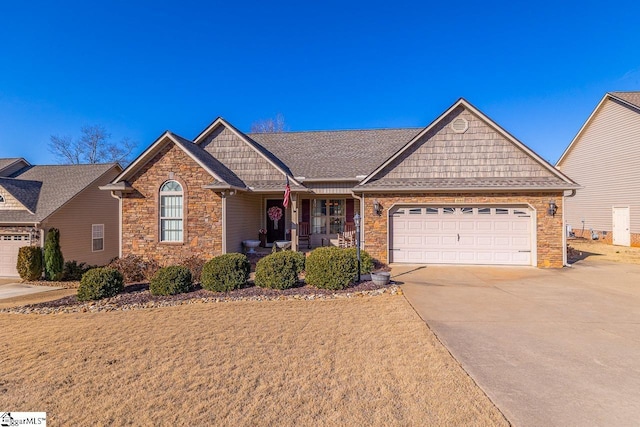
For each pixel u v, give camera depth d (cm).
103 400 427
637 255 1738
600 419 376
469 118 1427
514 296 909
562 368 494
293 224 1549
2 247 1731
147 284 1205
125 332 684
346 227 1812
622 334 629
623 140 2194
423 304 832
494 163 1412
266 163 1633
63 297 1152
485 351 554
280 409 400
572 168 2686
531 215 1345
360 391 436
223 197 1402
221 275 1012
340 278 983
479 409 393
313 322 715
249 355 554
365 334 636
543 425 366
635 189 2109
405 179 1435
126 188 1417
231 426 370
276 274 1009
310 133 2067
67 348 605
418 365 504
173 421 381
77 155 3897
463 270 1282
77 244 1912
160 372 500
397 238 1406
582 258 1630
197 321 744
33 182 1945
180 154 1427
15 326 769
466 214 1376
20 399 433
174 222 1435
